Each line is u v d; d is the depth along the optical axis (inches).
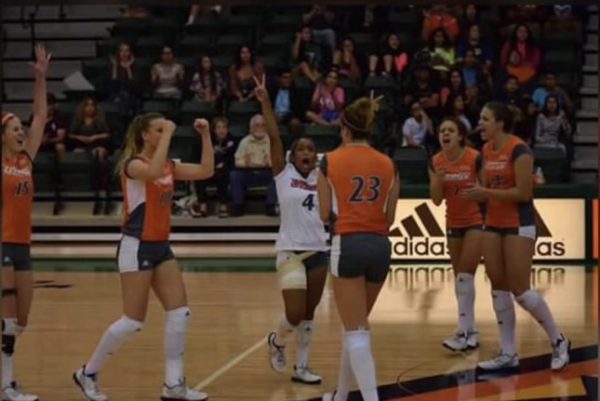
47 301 546.9
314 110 839.1
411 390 330.0
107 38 971.9
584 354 389.4
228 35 952.9
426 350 402.6
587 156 880.9
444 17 893.8
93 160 822.5
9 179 297.4
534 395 321.4
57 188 824.9
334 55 882.1
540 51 882.1
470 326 402.0
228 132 812.6
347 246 271.6
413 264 705.0
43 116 313.7
